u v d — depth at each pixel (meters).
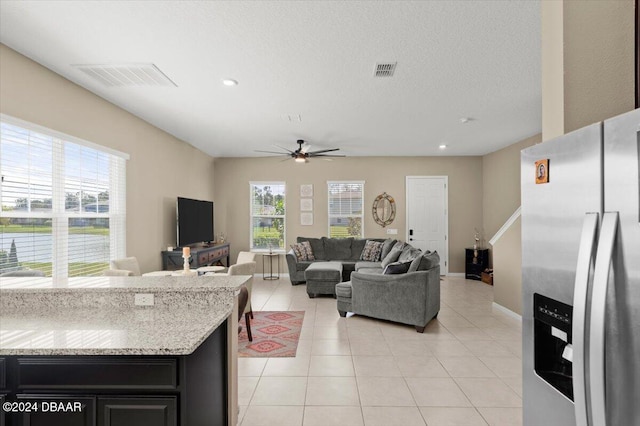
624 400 0.84
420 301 4.05
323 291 5.82
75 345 1.36
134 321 1.67
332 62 3.11
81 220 3.77
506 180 6.73
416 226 7.81
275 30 2.59
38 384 1.36
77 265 3.71
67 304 1.88
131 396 1.36
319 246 7.45
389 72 3.32
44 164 3.28
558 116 1.42
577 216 1.02
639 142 0.81
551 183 1.14
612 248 0.86
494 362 3.22
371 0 2.24
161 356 1.36
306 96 3.96
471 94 3.91
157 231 5.29
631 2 1.38
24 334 1.48
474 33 2.63
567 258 1.06
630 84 1.37
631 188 0.83
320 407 2.47
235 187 7.88
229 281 2.06
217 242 7.30
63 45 2.81
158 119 4.85
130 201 4.59
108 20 2.46
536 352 1.22
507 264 4.78
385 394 2.64
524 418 1.29
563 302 1.07
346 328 4.20
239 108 4.37
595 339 0.87
